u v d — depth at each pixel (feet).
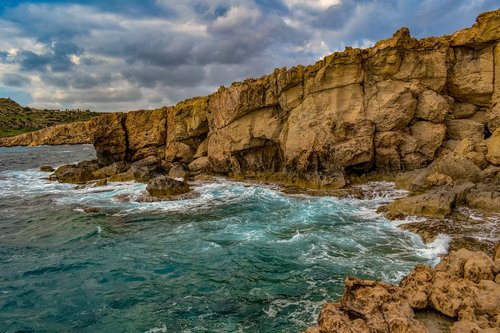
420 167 109.29
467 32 108.47
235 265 59.31
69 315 47.09
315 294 49.03
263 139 132.87
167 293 51.62
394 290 39.65
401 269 54.65
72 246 71.61
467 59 111.04
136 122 174.60
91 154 333.62
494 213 72.90
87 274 58.65
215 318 44.83
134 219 88.28
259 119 132.46
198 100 162.09
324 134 114.73
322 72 114.93
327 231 72.84
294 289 50.72
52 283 55.98
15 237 77.92
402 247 63.00
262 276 55.11
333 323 33.47
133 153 177.78
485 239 61.98
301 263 58.75
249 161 136.46
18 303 50.26
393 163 111.14
